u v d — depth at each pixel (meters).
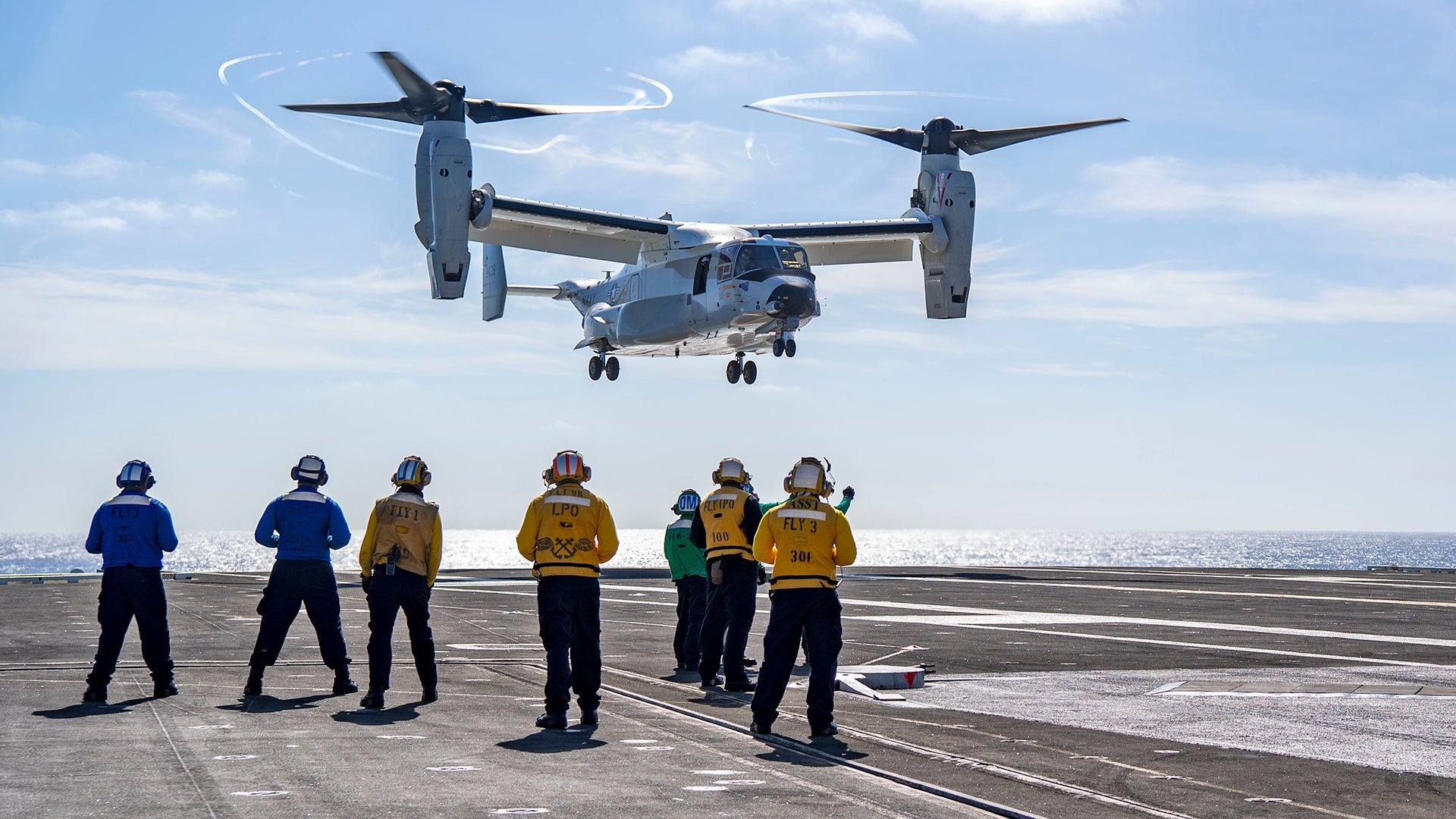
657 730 7.92
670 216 34.47
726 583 9.87
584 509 8.15
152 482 9.23
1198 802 5.89
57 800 5.61
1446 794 6.11
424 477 9.09
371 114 29.94
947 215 33.84
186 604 19.19
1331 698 9.59
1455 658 12.37
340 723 7.99
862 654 12.80
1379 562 156.50
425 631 9.11
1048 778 6.41
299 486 9.49
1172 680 10.73
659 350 35.41
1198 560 175.12
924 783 6.25
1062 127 32.94
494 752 7.05
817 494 7.94
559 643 7.98
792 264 30.47
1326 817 5.60
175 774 6.24
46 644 12.83
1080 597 22.42
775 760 6.90
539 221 31.45
